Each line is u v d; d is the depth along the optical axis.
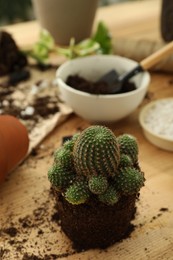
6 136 0.50
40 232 0.47
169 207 0.49
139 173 0.41
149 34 0.90
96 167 0.39
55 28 0.82
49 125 0.62
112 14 1.03
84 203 0.41
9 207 0.50
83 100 0.58
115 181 0.40
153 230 0.47
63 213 0.44
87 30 0.84
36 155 0.58
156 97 0.71
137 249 0.45
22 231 0.47
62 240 0.46
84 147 0.39
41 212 0.49
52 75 0.78
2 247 0.45
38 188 0.53
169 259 0.43
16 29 0.97
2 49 0.77
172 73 0.78
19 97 0.71
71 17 0.80
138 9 1.07
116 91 0.62
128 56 0.77
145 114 0.62
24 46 0.83
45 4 0.79
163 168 0.55
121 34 0.90
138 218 0.48
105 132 0.40
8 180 0.54
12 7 1.20
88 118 0.61
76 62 0.66
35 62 0.83
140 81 0.63
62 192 0.41
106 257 0.44
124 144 0.43
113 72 0.64
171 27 0.78
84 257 0.44
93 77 0.67
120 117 0.61
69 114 0.65
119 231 0.45
